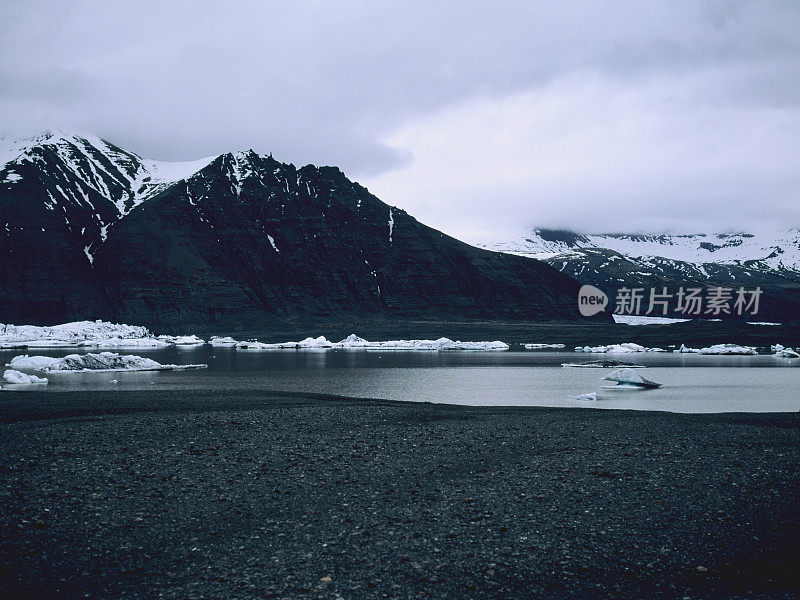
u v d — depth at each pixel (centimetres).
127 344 19488
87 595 1458
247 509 1995
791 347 17075
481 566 1620
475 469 2469
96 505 2002
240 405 4284
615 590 1530
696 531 1853
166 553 1680
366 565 1616
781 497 2122
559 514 1969
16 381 6988
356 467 2477
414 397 5925
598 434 3158
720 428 3334
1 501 2009
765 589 1545
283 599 1441
